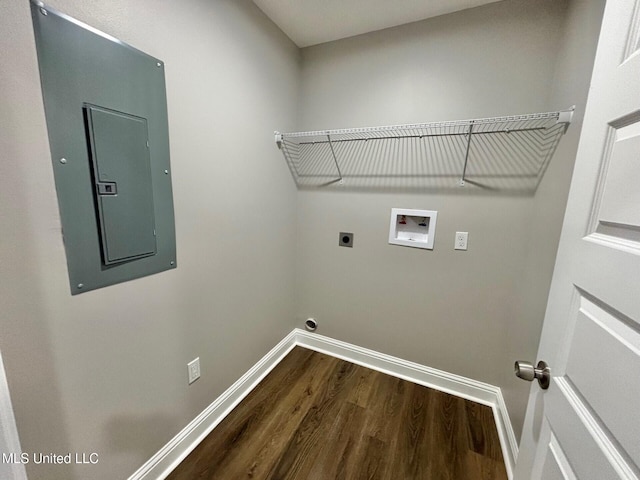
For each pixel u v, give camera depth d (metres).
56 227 0.80
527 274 1.40
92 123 0.84
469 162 1.57
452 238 1.67
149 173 1.03
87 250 0.87
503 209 1.53
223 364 1.55
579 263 0.59
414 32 1.60
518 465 0.80
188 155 1.19
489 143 1.51
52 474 0.85
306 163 2.02
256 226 1.70
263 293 1.84
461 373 1.78
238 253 1.57
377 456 1.35
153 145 1.04
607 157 0.53
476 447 1.41
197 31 1.17
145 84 0.99
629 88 0.47
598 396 0.48
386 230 1.84
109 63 0.87
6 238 0.71
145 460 1.16
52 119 0.76
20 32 0.69
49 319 0.80
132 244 1.00
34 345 0.78
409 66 1.63
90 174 0.86
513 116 1.35
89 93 0.83
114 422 1.02
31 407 0.79
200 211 1.29
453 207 1.65
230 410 1.62
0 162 0.68
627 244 0.45
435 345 1.82
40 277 0.77
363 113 1.79
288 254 2.08
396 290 1.88
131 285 1.02
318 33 1.72
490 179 1.54
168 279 1.17
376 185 1.83
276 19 1.59
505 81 1.44
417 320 1.85
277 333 2.06
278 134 1.78
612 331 0.46
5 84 0.67
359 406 1.67
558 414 0.60
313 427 1.51
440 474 1.27
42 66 0.73
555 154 1.22
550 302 0.70
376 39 1.69
